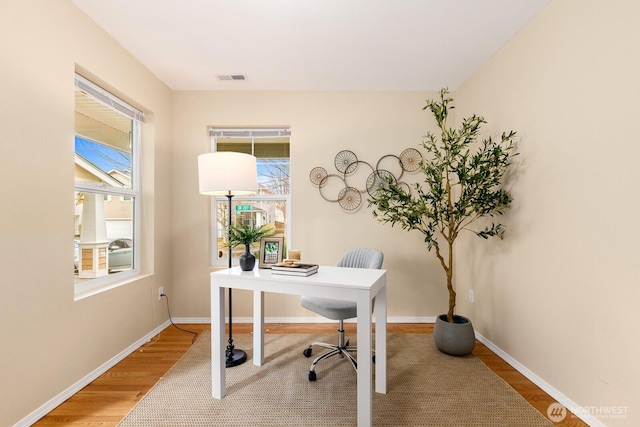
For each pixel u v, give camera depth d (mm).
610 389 1494
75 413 1682
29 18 1595
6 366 1477
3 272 1464
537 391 1915
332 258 3193
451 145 2455
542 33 1962
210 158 1992
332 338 2748
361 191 3191
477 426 1585
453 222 2471
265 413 1684
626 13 1412
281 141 3328
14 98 1517
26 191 1577
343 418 1643
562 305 1793
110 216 2467
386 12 2002
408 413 1688
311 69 2773
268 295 3207
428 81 3021
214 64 2672
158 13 1998
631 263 1394
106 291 2176
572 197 1720
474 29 2186
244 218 3299
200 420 1624
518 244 2195
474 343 2398
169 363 2264
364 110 3211
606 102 1512
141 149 2826
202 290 3146
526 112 2117
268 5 1931
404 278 3193
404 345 2604
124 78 2402
